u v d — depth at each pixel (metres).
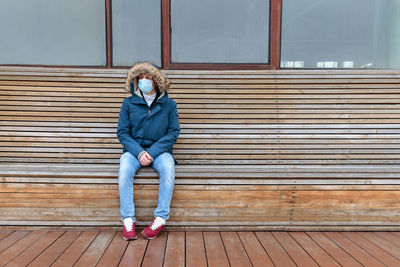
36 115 2.39
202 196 1.96
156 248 1.71
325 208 1.99
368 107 2.47
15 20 2.57
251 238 1.88
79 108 2.42
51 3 2.58
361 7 2.69
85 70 2.49
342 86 2.50
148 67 1.98
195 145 2.40
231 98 2.50
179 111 2.46
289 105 2.48
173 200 1.96
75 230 1.96
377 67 2.74
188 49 2.66
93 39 2.62
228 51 2.67
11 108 2.37
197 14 2.64
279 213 1.99
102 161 2.35
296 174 2.03
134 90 2.06
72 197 1.95
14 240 1.80
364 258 1.62
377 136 2.42
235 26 2.66
